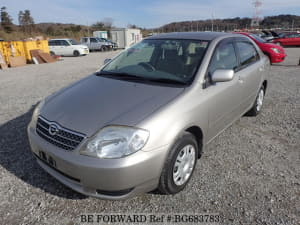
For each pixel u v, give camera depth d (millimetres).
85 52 20141
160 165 1955
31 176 2582
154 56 2992
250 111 4160
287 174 2590
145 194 2305
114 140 1827
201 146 2553
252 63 3684
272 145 3236
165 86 2389
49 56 15398
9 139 3453
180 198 2246
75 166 1846
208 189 2361
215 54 2730
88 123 1953
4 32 42875
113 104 2145
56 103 2395
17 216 2039
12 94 6297
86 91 2512
